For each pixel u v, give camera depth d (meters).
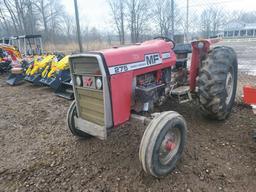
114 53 2.50
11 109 5.27
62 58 6.79
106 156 2.99
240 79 6.95
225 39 36.56
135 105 2.86
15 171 2.80
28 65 8.37
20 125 4.26
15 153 3.23
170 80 3.43
